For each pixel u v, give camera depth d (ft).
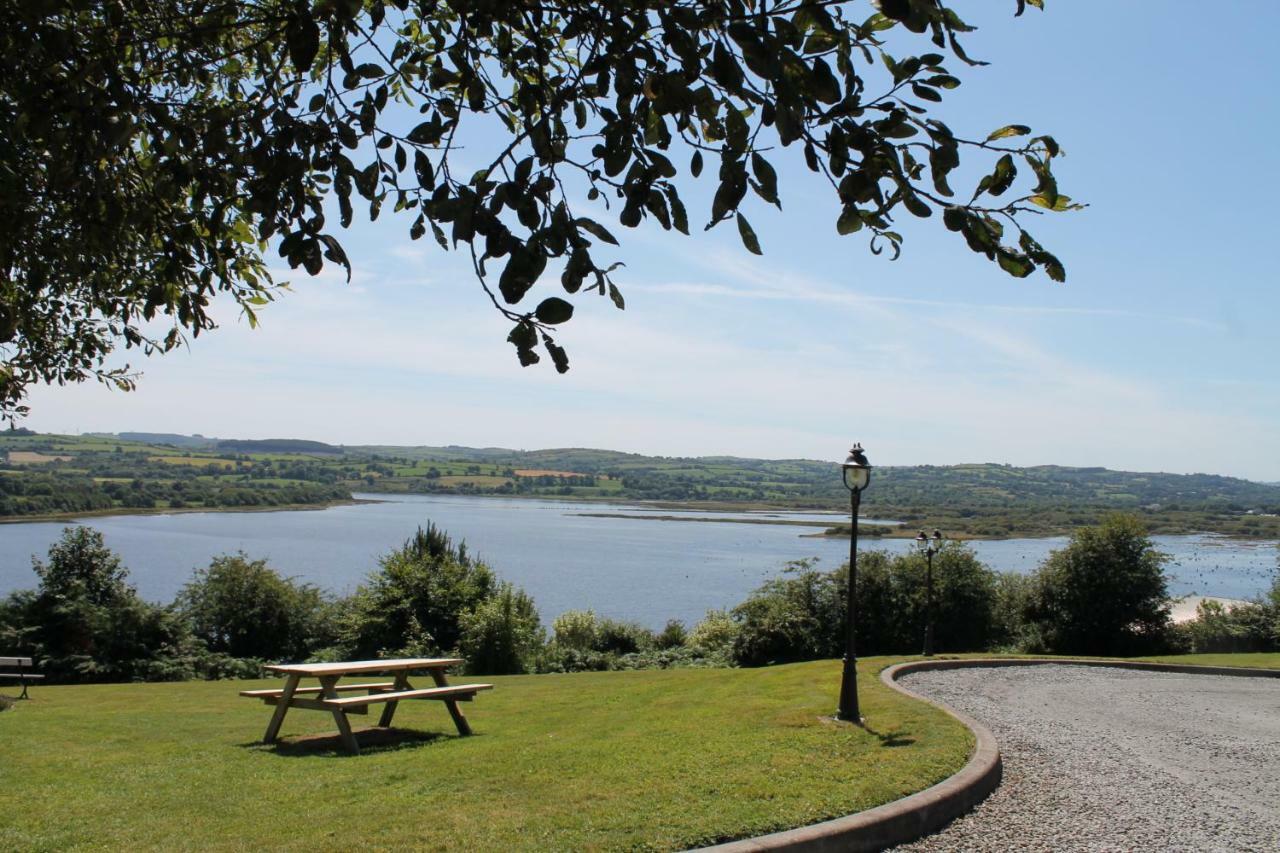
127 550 172.04
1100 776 24.63
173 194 10.57
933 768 22.61
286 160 8.72
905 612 77.05
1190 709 37.63
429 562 78.38
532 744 27.55
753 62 6.38
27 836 17.63
